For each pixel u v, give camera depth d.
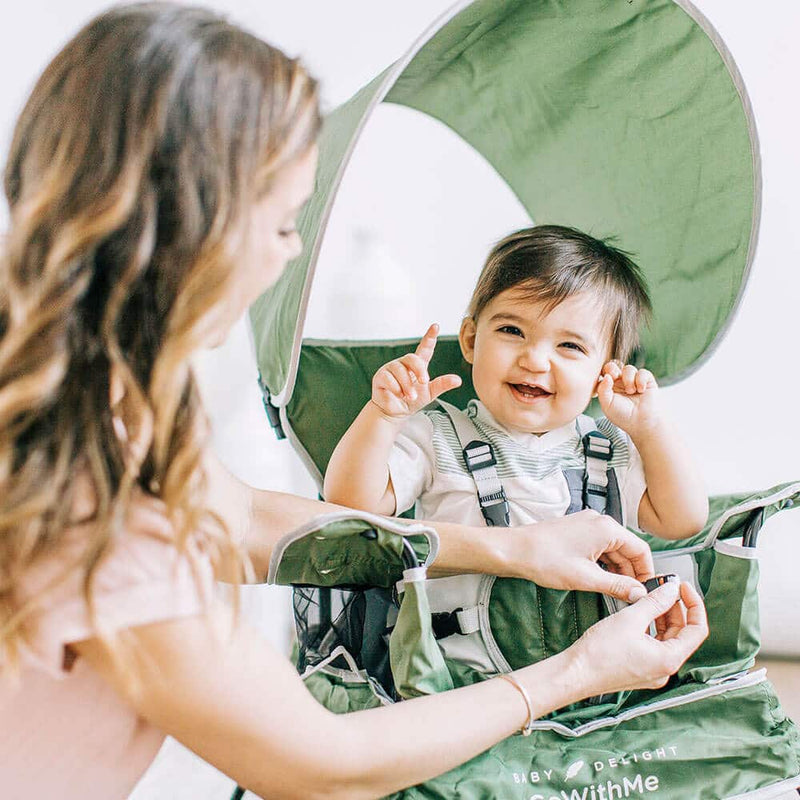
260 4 1.61
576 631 1.00
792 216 1.66
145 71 0.58
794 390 1.71
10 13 1.48
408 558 0.85
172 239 0.60
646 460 1.16
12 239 0.59
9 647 0.61
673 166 1.17
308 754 0.68
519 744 0.90
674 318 1.25
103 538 0.60
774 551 1.57
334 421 1.25
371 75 1.67
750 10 1.60
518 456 1.15
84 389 0.60
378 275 1.69
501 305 1.16
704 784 0.88
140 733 0.76
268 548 0.95
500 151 1.38
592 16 1.05
